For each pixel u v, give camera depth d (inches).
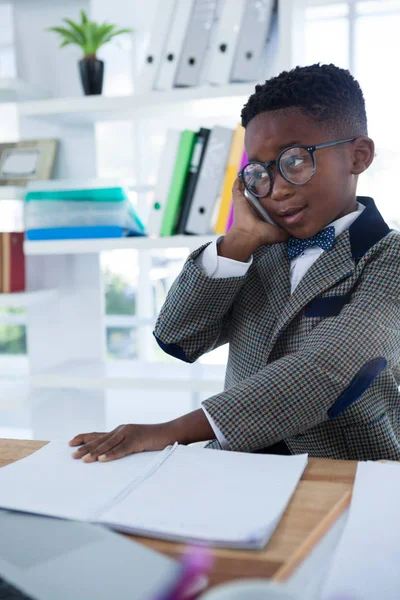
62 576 14.1
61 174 76.3
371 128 79.0
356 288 32.7
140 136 84.4
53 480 21.6
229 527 17.1
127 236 67.9
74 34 67.8
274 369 28.3
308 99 32.3
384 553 15.6
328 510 18.9
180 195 63.7
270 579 14.8
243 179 34.6
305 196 32.9
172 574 14.0
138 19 79.8
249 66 60.1
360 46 78.9
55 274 78.0
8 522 18.0
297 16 60.3
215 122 71.3
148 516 18.0
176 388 65.2
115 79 85.2
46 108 66.7
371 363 28.5
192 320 34.3
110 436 25.7
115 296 88.7
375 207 35.4
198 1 62.2
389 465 22.7
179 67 63.1
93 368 72.7
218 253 34.8
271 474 21.7
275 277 35.7
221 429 26.4
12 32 84.5
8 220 86.1
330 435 32.2
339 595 13.6
